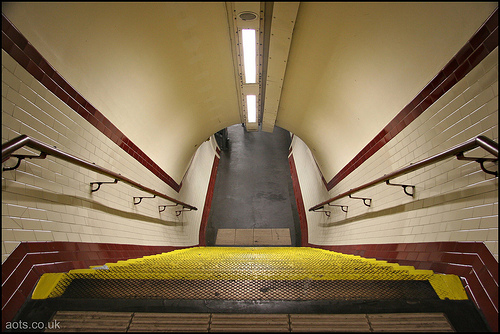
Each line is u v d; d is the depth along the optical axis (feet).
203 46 11.76
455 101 7.48
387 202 11.48
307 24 10.47
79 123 9.00
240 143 45.09
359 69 10.58
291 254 14.65
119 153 11.70
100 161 10.41
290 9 9.77
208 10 10.16
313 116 16.51
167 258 11.03
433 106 8.29
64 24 7.42
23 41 6.81
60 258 7.32
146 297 5.83
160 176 16.93
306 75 13.34
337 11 9.27
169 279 6.56
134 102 11.50
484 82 6.59
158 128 14.42
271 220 31.07
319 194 24.99
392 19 8.16
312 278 6.65
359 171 14.52
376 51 9.41
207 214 31.65
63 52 7.91
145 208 14.73
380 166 12.10
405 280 6.43
